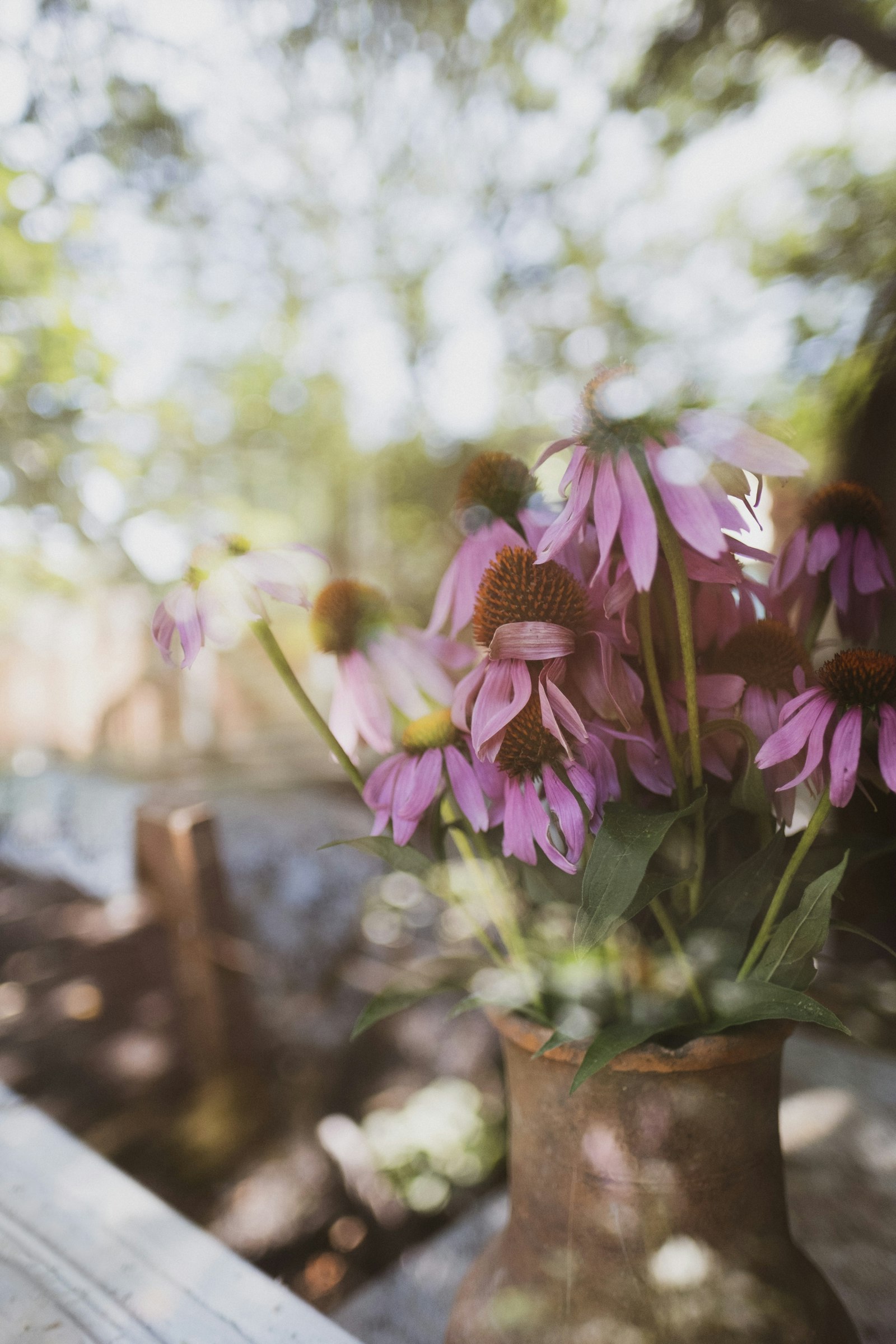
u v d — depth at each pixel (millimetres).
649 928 395
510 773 359
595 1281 385
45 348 2512
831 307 1498
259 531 3535
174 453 3186
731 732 382
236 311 3365
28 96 2365
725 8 1897
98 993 1307
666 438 319
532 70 2729
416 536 3754
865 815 416
